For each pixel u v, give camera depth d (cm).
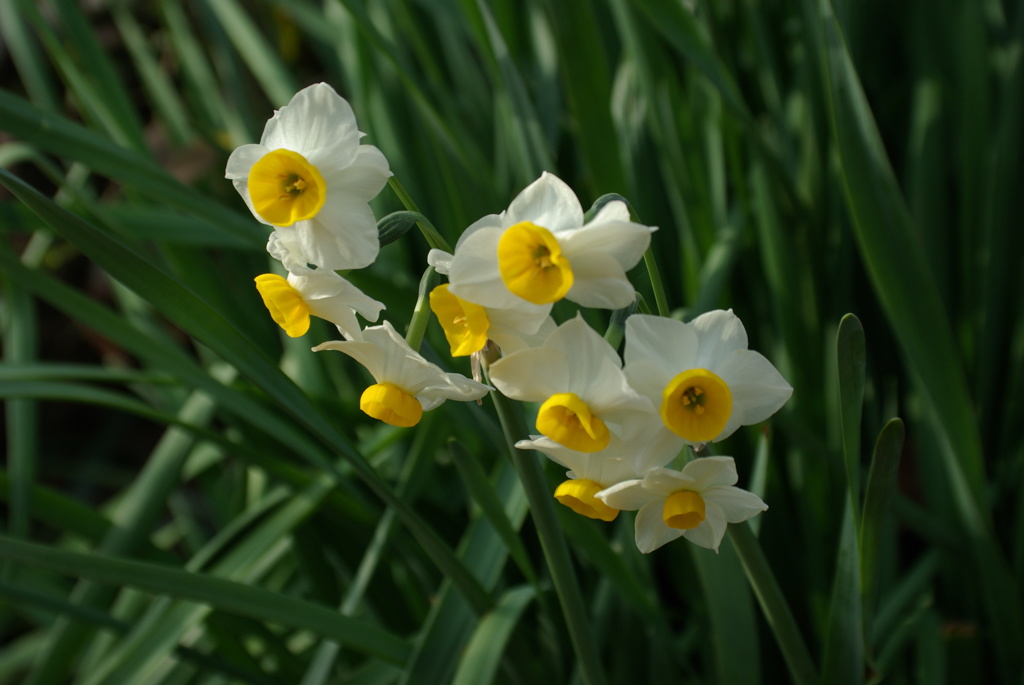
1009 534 53
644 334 33
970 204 56
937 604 53
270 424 47
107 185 95
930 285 43
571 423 34
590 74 46
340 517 54
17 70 101
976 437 43
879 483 37
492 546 45
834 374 53
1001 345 56
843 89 42
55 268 101
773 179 52
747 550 38
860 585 39
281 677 52
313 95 34
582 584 52
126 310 73
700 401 33
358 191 34
